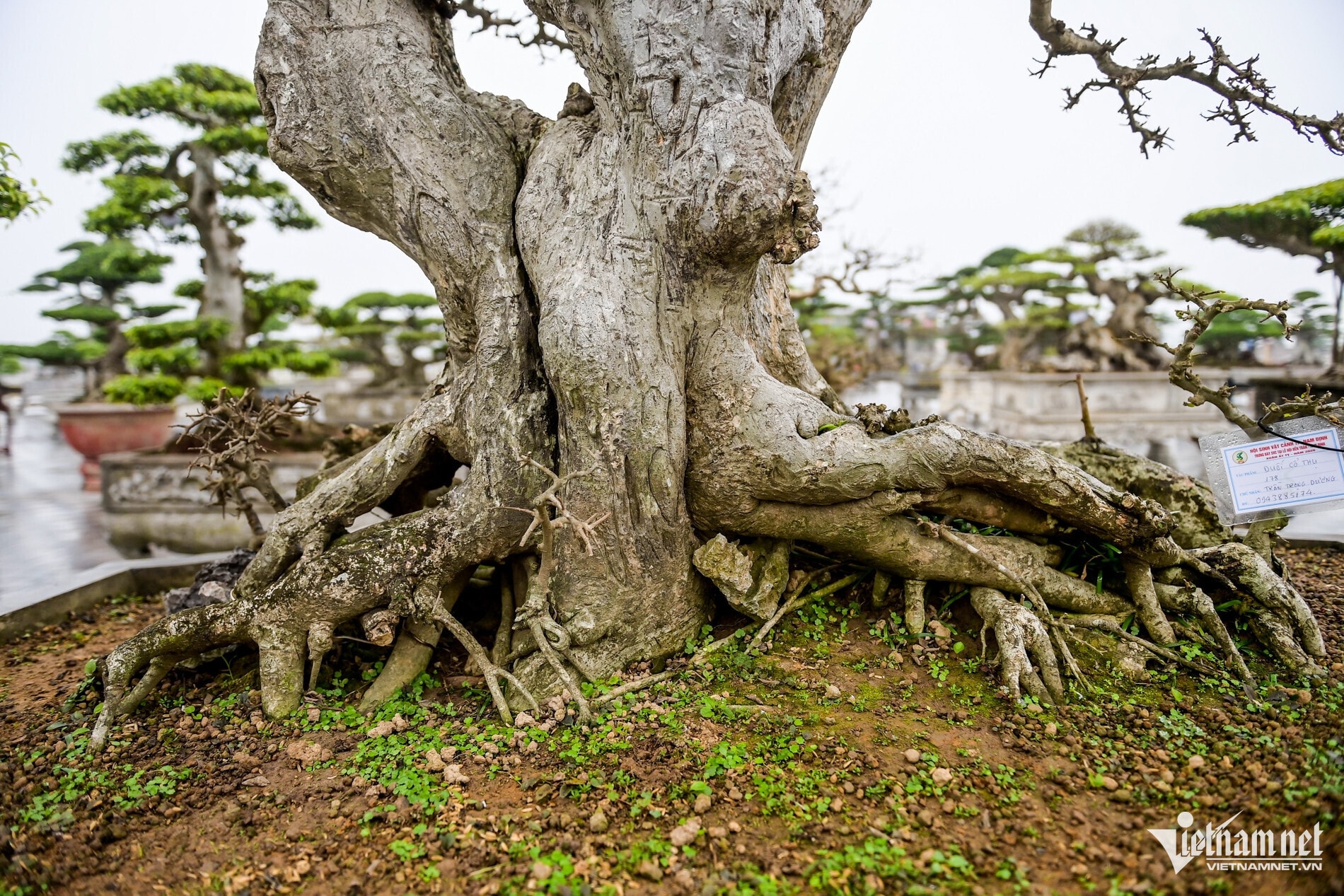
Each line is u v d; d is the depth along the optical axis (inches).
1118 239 743.7
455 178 190.2
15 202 239.8
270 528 204.7
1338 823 125.6
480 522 187.9
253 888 126.1
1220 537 221.0
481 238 191.3
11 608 251.6
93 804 148.1
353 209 205.9
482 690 188.5
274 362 485.7
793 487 183.9
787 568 202.7
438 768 154.2
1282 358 741.9
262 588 201.8
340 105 189.2
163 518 416.2
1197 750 152.9
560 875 123.7
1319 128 210.2
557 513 184.4
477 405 190.9
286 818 143.3
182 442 466.0
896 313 1141.1
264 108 198.1
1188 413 634.2
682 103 169.3
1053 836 132.1
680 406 183.5
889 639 197.9
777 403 187.5
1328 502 180.9
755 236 168.1
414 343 823.1
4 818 143.4
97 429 569.0
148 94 432.5
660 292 182.5
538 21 261.4
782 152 166.7
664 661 191.0
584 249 179.3
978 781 146.1
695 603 196.9
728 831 134.0
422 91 188.9
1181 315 184.7
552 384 179.2
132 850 136.3
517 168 200.7
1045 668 175.2
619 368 173.3
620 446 175.9
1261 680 179.8
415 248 198.1
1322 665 184.1
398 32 191.6
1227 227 546.9
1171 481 229.6
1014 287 901.8
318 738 170.6
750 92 171.3
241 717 181.5
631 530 181.5
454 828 136.9
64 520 484.7
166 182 448.8
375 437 265.6
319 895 124.3
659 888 122.6
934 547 195.8
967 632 198.4
